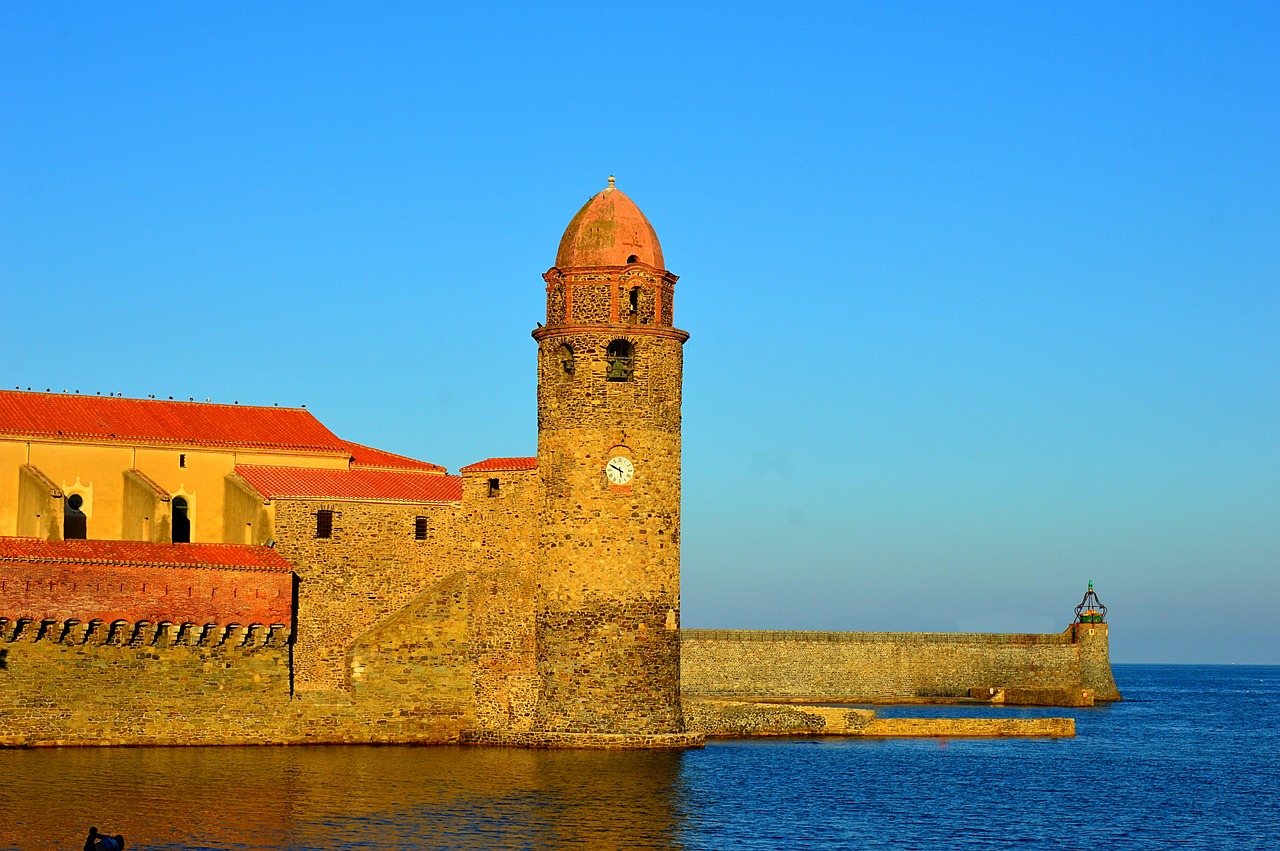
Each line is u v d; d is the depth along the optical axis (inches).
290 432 3565.5
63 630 2883.9
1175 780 3464.6
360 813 2364.7
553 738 3102.9
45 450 3267.7
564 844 2212.1
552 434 3171.8
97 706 2913.4
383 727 3152.1
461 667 3221.0
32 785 2468.0
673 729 3171.8
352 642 3166.8
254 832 2203.5
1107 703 6235.2
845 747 3754.9
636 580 3127.5
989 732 4333.2
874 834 2485.2
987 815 2748.5
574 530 3129.9
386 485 3302.2
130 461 3344.0
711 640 5260.8
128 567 2935.5
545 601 3147.1
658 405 3171.8
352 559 3191.4
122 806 2333.9
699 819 2490.2
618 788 2687.0
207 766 2733.8
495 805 2470.5
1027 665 5856.3
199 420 3508.9
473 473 3257.9
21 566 2839.6
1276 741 4845.0
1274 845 2554.1
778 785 2920.8
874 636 5536.4
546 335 3189.0
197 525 3383.4
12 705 2844.5
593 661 3105.3
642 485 3144.7
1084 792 3149.6
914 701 5565.9
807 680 5393.7
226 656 3036.4
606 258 3184.1
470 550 3250.5
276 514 3149.6
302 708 3097.9
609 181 3287.4
